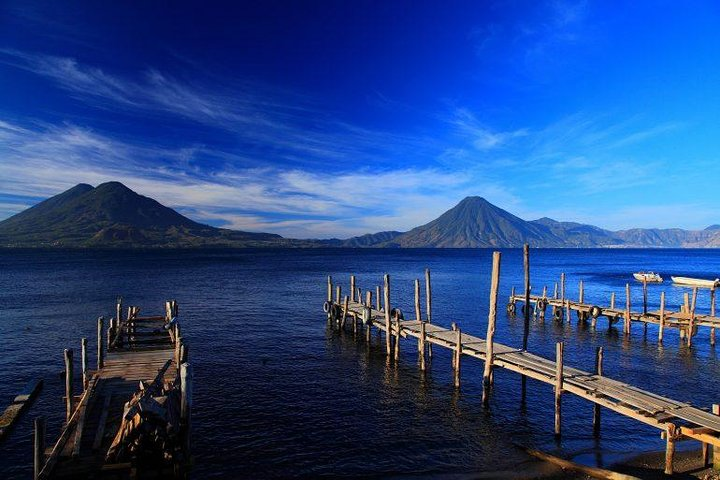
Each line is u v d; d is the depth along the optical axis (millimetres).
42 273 98875
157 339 27891
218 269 117438
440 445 18312
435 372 28359
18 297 59406
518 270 123875
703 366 30250
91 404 15367
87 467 11344
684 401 23516
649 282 84688
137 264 135750
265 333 39062
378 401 23172
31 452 17031
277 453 17438
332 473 16047
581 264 164125
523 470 16125
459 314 50531
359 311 37812
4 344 33938
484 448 18047
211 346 34031
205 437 18641
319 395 23906
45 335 37156
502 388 25156
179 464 11914
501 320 47812
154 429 11969
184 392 12852
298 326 42375
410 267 134250
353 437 18953
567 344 36906
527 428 20031
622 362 31219
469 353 24984
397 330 30469
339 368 29016
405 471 16203
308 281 84812
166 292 65875
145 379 18156
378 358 31609
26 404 13195
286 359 30938
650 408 16344
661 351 34562
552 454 17594
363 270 118562
